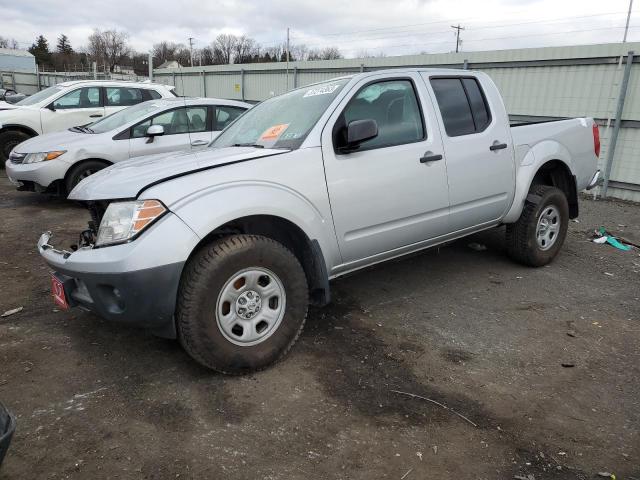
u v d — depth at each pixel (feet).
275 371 10.43
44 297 14.05
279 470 7.70
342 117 11.57
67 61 317.42
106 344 11.47
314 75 51.70
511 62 35.17
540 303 14.21
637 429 8.79
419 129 13.06
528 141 15.93
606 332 12.50
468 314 13.39
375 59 45.21
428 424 8.83
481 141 14.24
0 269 16.14
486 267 17.11
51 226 21.38
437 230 13.55
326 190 10.98
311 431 8.59
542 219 16.62
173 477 7.52
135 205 9.18
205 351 9.55
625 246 20.08
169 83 77.92
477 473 7.70
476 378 10.31
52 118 33.30
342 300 14.17
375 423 8.83
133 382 9.97
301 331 11.69
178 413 9.01
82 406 9.17
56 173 23.39
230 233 10.44
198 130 26.07
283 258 10.23
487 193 14.57
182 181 9.55
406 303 14.03
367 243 11.99
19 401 9.29
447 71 14.28
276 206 10.14
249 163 10.19
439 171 13.08
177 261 9.03
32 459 7.82
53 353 11.05
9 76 100.99
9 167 24.40
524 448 8.27
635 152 29.99
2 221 22.07
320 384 9.99
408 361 10.93
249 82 61.62
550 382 10.21
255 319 10.11
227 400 9.41
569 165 17.10
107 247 9.15
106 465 7.73
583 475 7.72
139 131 24.80
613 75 30.35
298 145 10.98
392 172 12.08
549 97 33.73
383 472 7.70
